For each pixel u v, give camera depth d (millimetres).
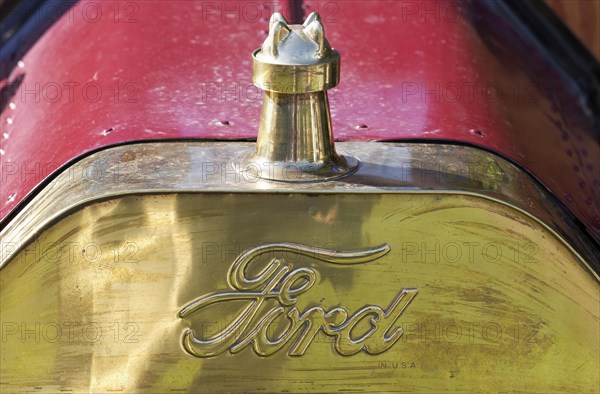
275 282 1652
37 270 1660
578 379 1733
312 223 1627
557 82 2709
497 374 1719
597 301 1703
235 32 2270
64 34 2506
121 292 1662
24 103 2311
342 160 1700
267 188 1612
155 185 1624
